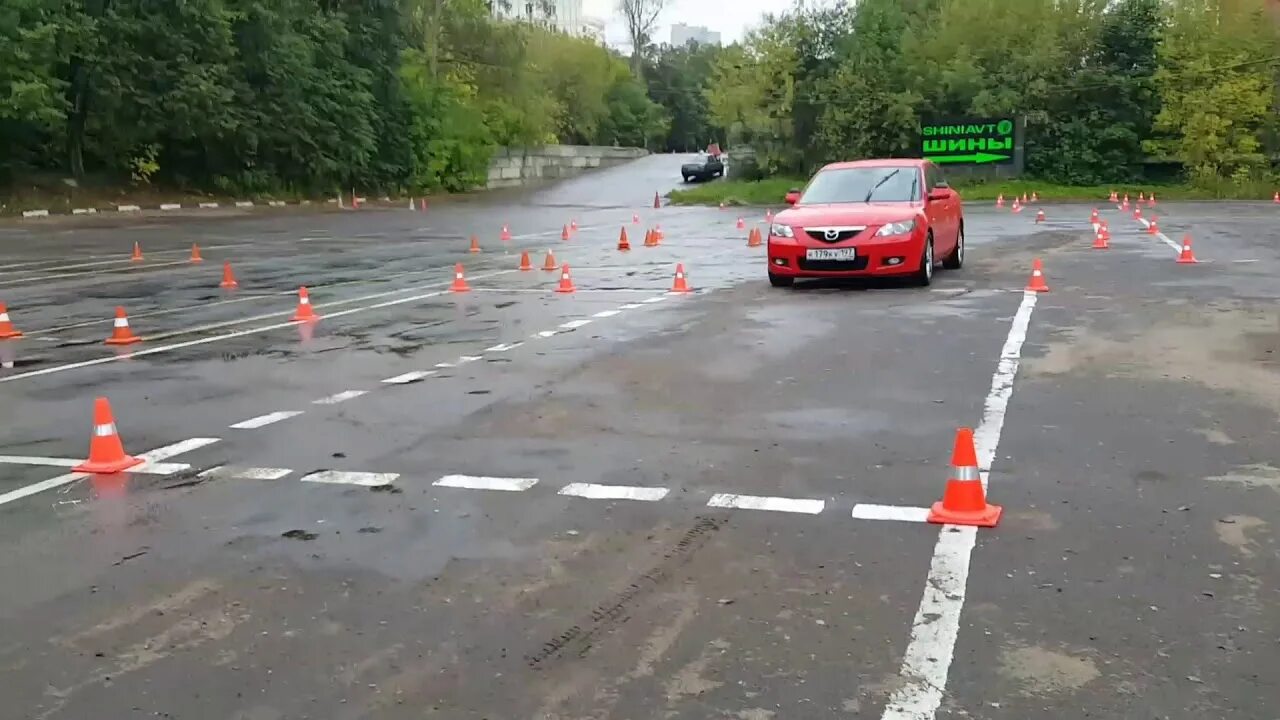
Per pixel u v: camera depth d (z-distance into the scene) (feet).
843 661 12.88
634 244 79.56
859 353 31.86
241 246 81.05
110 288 54.44
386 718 11.83
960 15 170.09
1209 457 20.65
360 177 169.68
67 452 23.17
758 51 177.88
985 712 11.66
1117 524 17.19
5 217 113.09
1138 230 80.59
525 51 213.25
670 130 361.71
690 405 25.89
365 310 44.57
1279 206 118.01
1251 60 151.94
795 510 18.24
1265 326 35.04
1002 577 15.23
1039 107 163.84
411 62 188.85
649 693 12.25
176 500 19.67
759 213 128.06
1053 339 33.50
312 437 23.81
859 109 168.76
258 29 142.31
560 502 18.99
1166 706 11.70
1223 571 15.25
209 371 31.99
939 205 50.49
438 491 19.79
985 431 22.84
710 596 14.87
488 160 199.31
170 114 131.03
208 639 13.93
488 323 40.09
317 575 15.96
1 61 111.34
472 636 13.82
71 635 14.15
